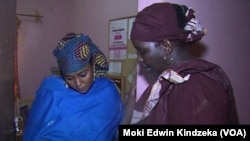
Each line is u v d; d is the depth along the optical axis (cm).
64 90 102
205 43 120
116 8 246
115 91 111
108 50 256
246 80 140
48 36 320
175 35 64
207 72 64
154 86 65
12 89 120
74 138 101
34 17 310
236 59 134
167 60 66
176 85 63
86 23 295
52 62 325
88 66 96
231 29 131
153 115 65
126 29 233
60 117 100
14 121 125
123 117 83
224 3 127
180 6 69
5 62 108
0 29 101
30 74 311
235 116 71
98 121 103
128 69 227
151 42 65
